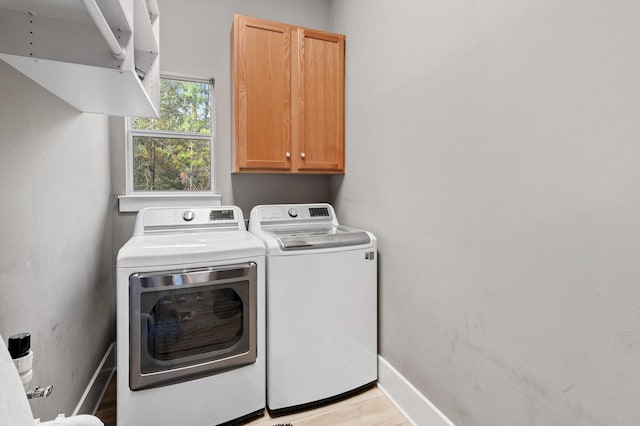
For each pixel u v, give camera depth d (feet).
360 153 7.04
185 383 4.79
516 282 3.65
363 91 6.87
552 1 3.22
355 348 6.03
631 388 2.69
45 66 2.90
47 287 3.73
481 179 4.09
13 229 3.04
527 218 3.52
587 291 2.98
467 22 4.25
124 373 4.43
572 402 3.11
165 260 4.64
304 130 7.28
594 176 2.91
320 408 5.68
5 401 1.56
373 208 6.59
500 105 3.80
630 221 2.67
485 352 4.07
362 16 6.86
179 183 7.54
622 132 2.71
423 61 5.08
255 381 5.32
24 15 2.69
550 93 3.25
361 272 6.07
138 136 7.19
